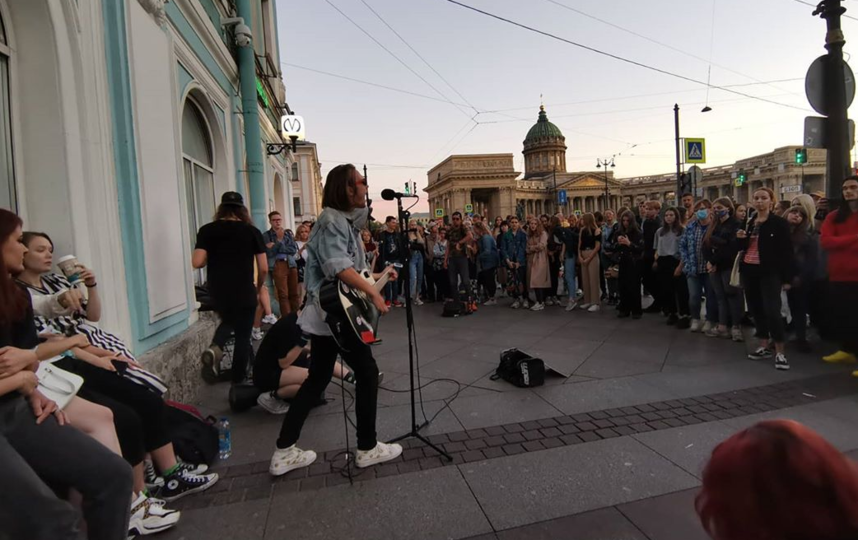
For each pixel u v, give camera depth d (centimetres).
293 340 370
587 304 830
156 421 257
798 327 520
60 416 181
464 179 6944
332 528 231
